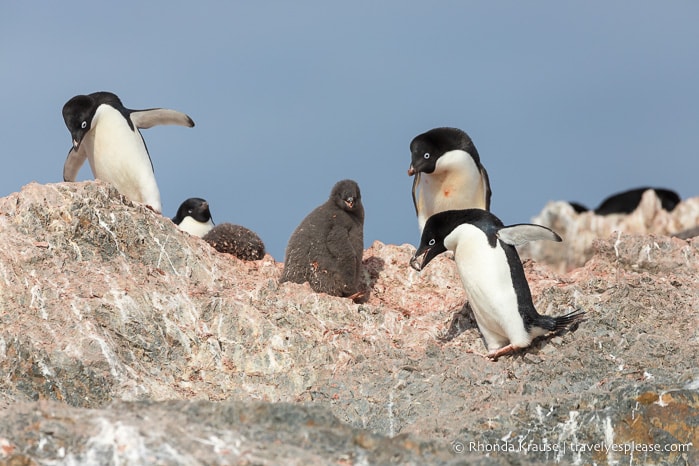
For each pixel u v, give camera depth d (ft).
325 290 58.54
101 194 58.08
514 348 52.37
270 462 34.55
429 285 63.77
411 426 47.14
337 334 54.49
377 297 63.16
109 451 35.12
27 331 50.11
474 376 50.37
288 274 59.16
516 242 53.26
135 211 59.06
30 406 38.06
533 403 46.37
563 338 53.16
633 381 48.24
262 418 38.73
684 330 54.49
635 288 56.90
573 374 50.11
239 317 54.24
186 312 54.08
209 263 59.72
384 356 52.75
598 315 55.06
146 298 53.67
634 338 52.80
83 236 56.49
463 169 68.59
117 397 48.65
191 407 39.29
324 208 60.64
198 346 52.90
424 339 56.03
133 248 58.08
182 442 35.63
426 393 49.60
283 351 53.26
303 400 50.85
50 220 56.49
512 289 52.39
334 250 58.70
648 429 44.91
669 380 47.88
